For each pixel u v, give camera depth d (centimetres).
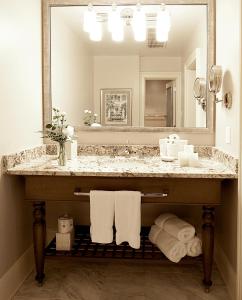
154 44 277
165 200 212
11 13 216
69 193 216
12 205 224
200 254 229
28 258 252
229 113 226
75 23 279
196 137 276
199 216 285
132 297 219
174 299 216
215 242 268
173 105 278
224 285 233
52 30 279
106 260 271
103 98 280
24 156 237
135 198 207
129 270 257
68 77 281
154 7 274
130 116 280
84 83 281
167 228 236
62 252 241
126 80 279
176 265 265
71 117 282
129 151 277
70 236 246
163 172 206
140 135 280
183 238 225
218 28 260
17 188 233
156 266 263
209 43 270
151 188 212
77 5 277
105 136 281
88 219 290
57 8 278
